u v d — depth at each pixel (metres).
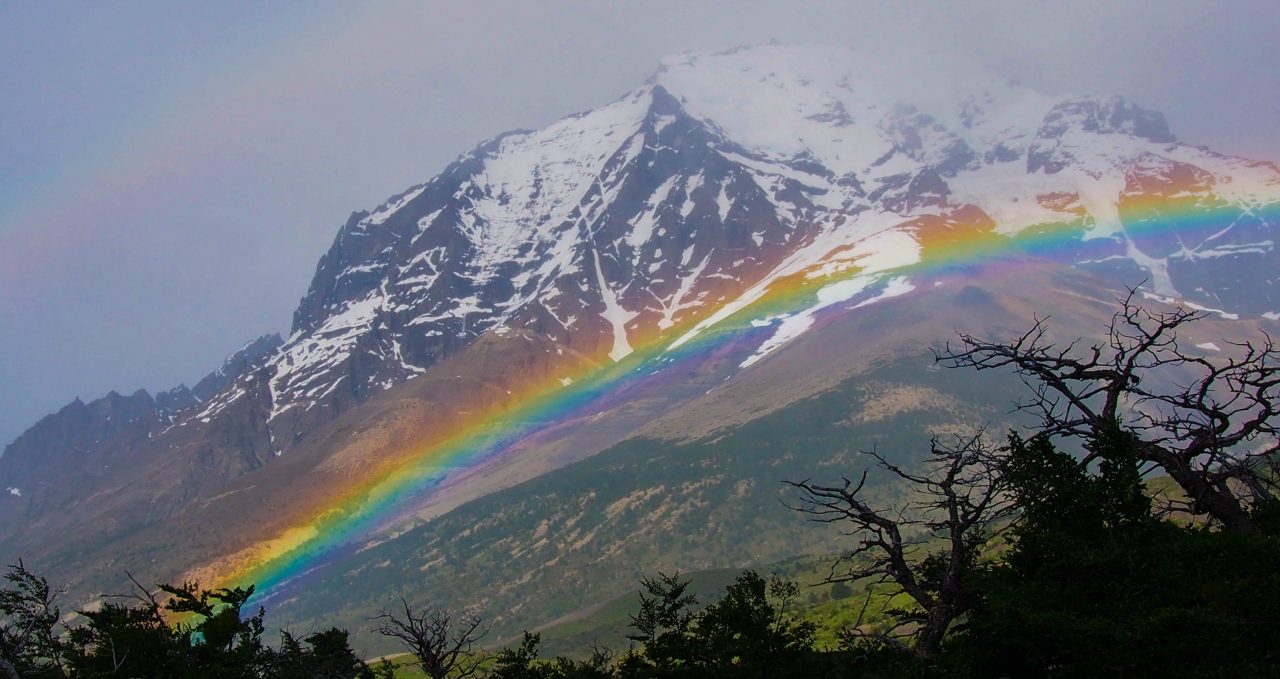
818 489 45.22
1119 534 41.84
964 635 44.81
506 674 75.50
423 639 73.88
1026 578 42.31
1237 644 36.84
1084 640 37.84
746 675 58.44
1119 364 43.09
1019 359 43.56
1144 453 43.16
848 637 48.12
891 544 44.78
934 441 46.12
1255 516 43.94
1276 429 41.50
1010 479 43.56
